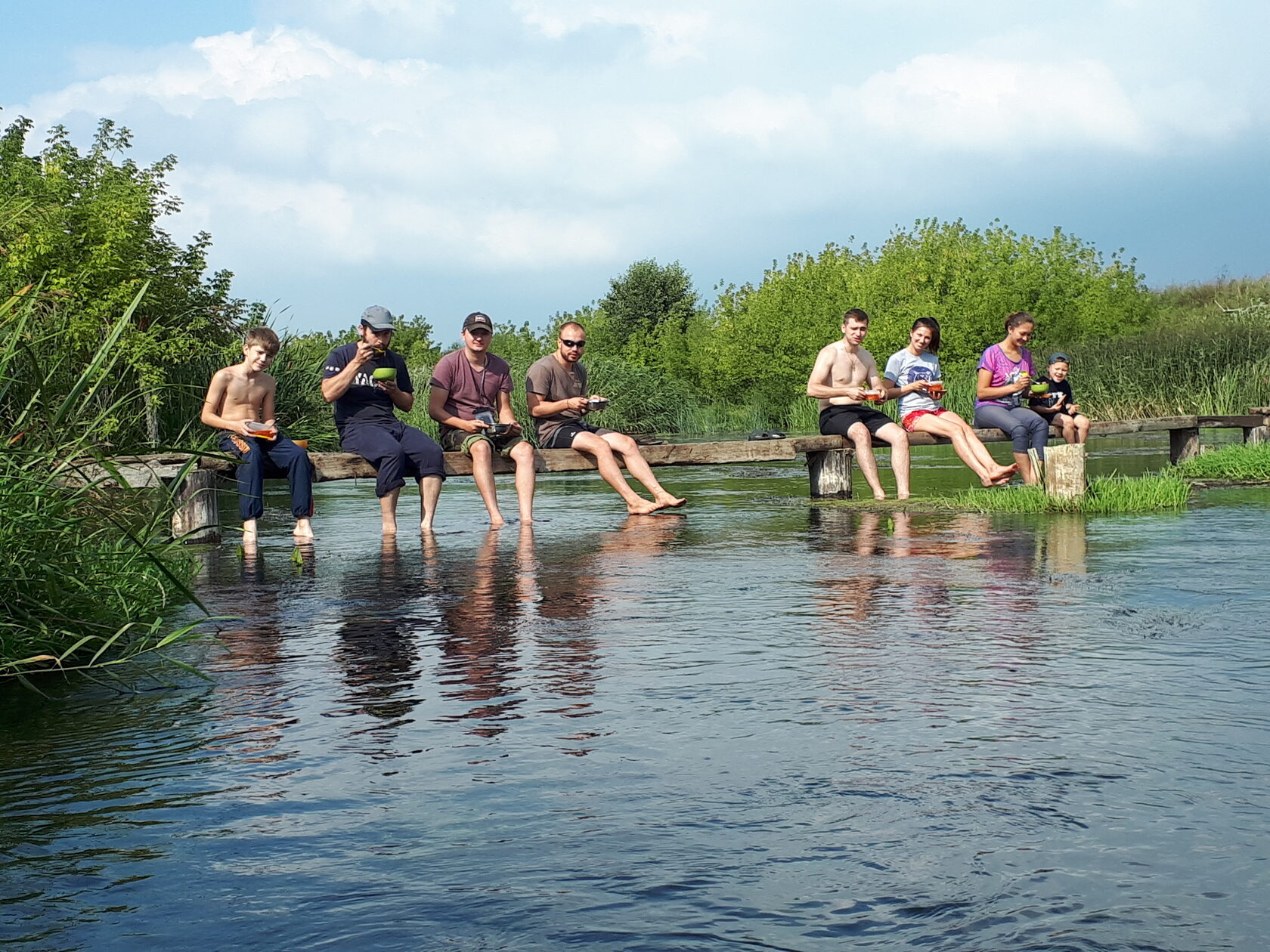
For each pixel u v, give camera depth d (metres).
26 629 3.54
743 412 32.50
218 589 5.14
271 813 2.20
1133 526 7.01
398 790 2.32
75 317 12.40
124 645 3.84
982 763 2.42
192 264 16.27
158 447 4.04
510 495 11.19
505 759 2.51
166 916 1.77
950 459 14.89
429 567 5.77
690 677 3.26
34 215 13.56
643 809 2.18
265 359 7.45
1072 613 4.16
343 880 1.88
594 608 4.45
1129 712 2.81
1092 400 22.22
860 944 1.63
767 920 1.71
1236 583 4.79
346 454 7.79
